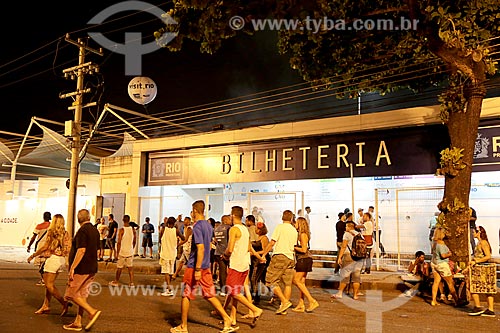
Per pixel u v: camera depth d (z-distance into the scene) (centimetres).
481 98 1118
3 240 2783
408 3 1109
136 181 2130
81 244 757
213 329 777
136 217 2111
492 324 852
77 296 747
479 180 1486
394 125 1527
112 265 1755
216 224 1338
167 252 1185
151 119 2092
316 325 822
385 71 1426
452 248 1073
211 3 1055
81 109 1864
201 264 732
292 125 1730
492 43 1214
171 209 2127
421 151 1502
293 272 924
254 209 1878
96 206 2256
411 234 1570
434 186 1545
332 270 1577
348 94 1577
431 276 1162
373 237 1616
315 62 1495
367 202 1681
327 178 1662
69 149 2269
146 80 1672
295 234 923
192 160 2003
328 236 1741
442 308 1009
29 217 2681
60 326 775
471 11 1034
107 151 2730
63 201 2530
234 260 802
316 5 1111
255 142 1839
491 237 1452
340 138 1653
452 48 1058
